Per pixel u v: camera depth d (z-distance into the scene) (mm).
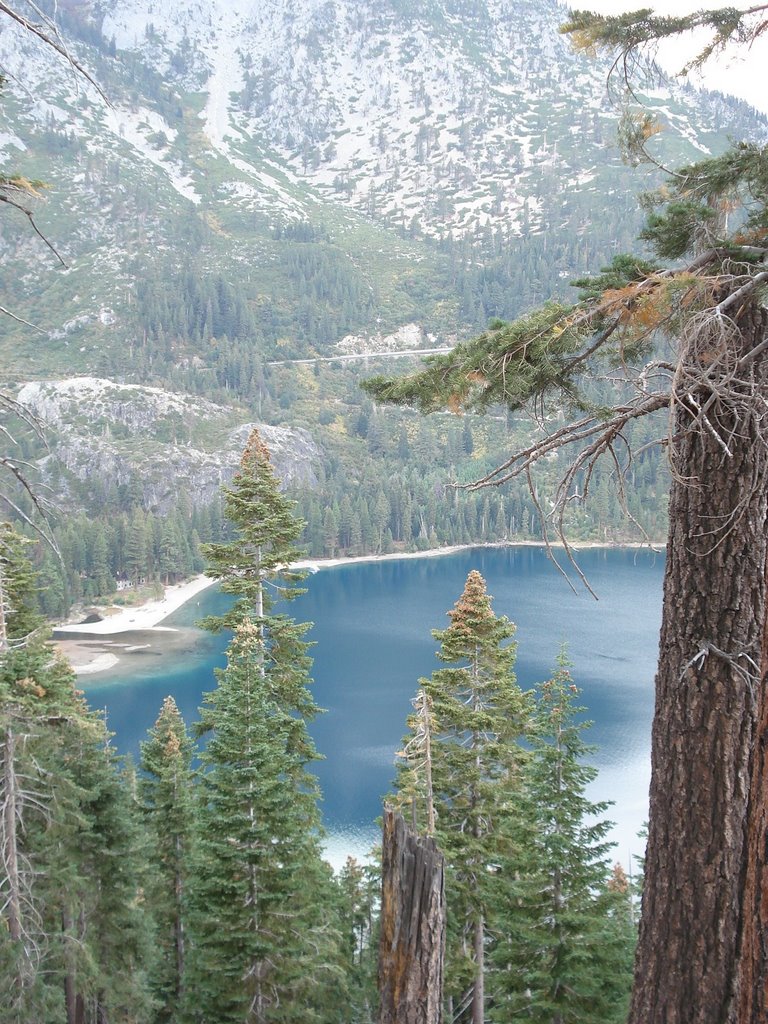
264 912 12898
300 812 14367
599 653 71188
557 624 83562
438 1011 4230
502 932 15133
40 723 14078
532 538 157125
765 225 5359
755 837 3213
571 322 5359
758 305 5066
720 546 5328
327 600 107562
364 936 24047
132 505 153375
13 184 4812
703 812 5379
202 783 13906
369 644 81500
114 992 17828
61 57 3896
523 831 13531
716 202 5738
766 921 3098
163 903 21109
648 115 5840
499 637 16391
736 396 4793
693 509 5430
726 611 5336
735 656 5301
